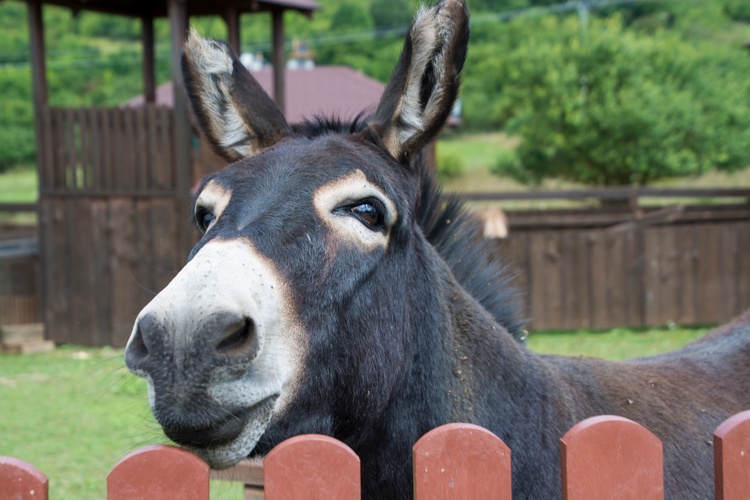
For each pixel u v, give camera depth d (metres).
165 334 1.61
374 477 2.29
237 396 1.66
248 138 2.46
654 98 20.23
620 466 1.69
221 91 2.49
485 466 1.64
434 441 1.61
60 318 10.59
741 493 1.76
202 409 1.62
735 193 12.07
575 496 1.67
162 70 37.84
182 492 1.54
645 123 20.12
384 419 2.25
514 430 2.34
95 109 10.29
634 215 12.06
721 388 2.92
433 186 2.87
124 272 10.37
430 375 2.30
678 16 45.28
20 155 36.31
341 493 1.58
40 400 7.43
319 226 1.95
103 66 39.44
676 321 11.28
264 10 11.26
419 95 2.26
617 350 9.44
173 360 1.60
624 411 2.55
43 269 10.64
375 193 2.06
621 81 21.14
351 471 1.58
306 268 1.89
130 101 16.44
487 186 31.89
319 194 1.98
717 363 3.09
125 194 10.28
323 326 1.93
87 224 10.45
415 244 2.34
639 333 10.88
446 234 2.90
